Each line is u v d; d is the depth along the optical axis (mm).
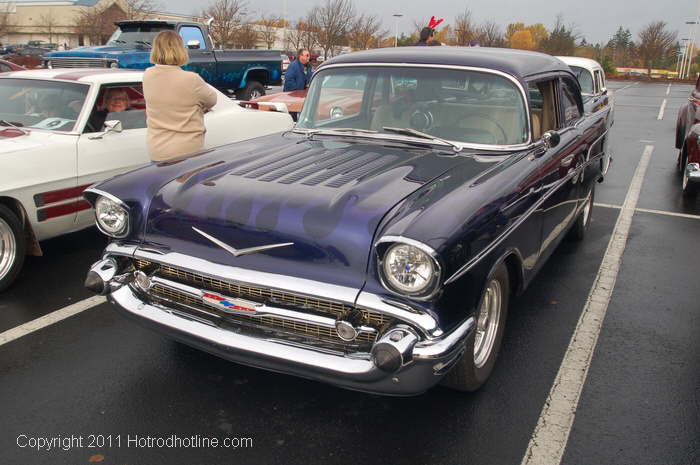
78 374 3268
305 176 2984
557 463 2621
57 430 2803
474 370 2947
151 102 4582
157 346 3594
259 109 6680
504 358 3494
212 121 5820
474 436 2797
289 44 36125
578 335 3789
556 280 4684
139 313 2965
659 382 3262
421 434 2809
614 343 3693
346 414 2961
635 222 6328
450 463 2621
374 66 3889
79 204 4738
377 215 2541
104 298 4258
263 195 2770
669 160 10055
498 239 2781
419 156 3350
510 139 3514
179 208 2865
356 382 2512
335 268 2500
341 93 3977
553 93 4078
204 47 12227
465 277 2516
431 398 3090
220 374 3301
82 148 4730
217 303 2742
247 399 3078
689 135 7117
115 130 4898
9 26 54375
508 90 3549
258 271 2623
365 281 2461
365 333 2535
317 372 2545
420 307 2395
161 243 2920
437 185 2832
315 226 2553
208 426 2855
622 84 37438
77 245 5348
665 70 50438
